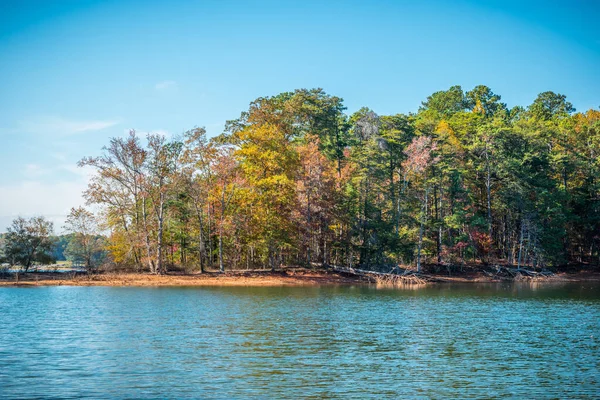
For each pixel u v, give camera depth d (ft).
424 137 232.53
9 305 128.47
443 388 59.11
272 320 106.42
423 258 251.60
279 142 224.94
